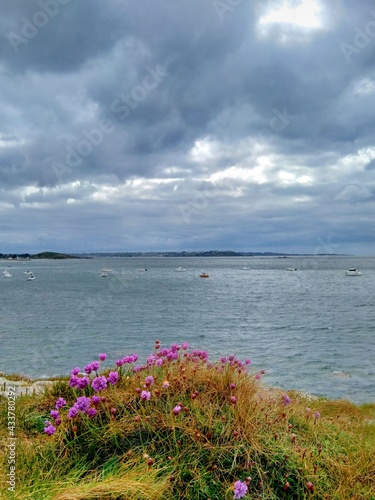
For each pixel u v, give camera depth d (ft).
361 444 15.29
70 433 14.15
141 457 12.62
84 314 134.92
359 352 77.30
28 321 119.24
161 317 127.85
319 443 14.19
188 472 12.26
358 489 12.53
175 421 13.89
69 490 10.69
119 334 98.12
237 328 107.04
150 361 18.17
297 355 74.64
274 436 14.08
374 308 151.94
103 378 14.90
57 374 60.64
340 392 52.65
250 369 20.45
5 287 263.08
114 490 10.70
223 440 13.43
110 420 14.02
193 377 16.67
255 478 12.37
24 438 15.02
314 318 125.49
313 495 12.01
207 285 285.84
